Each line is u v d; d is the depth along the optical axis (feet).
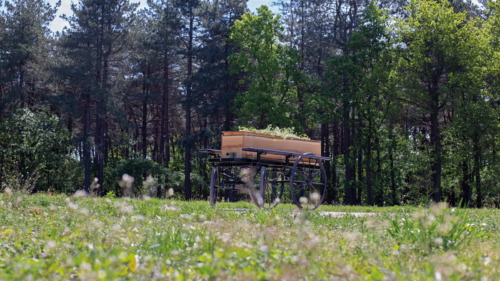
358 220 33.04
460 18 101.96
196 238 17.63
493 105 111.14
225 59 137.08
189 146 132.77
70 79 131.03
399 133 126.52
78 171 138.41
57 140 130.62
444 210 20.58
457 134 104.99
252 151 39.06
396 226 22.41
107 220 24.30
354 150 116.67
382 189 117.70
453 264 12.17
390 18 112.98
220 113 141.18
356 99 111.04
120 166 136.36
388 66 109.91
